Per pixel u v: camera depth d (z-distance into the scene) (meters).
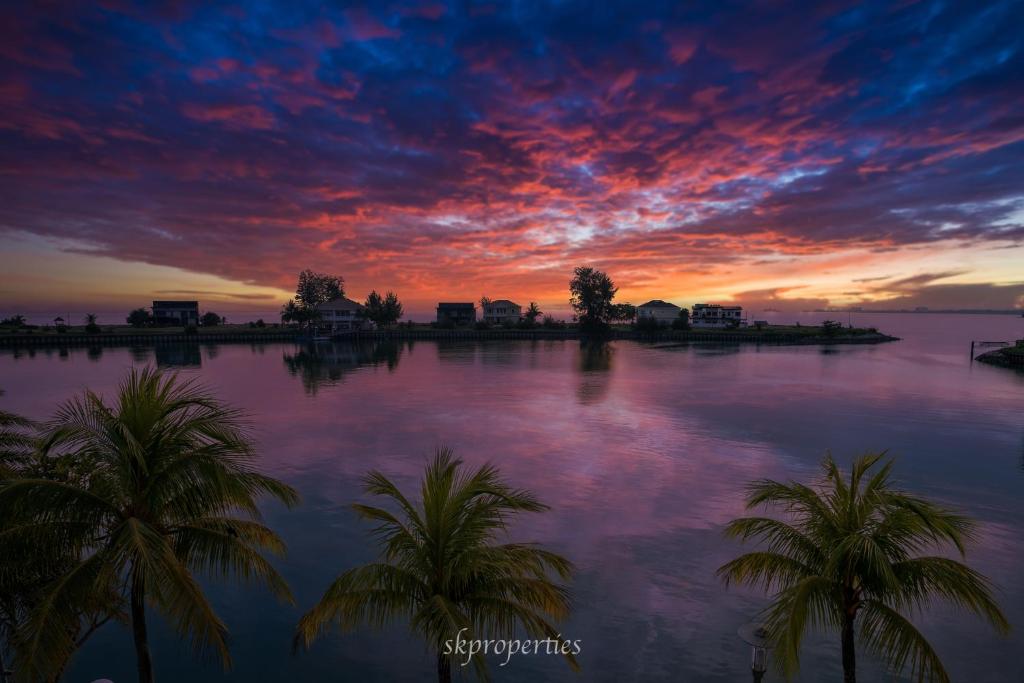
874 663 15.70
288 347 131.62
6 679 9.77
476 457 36.41
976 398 59.34
